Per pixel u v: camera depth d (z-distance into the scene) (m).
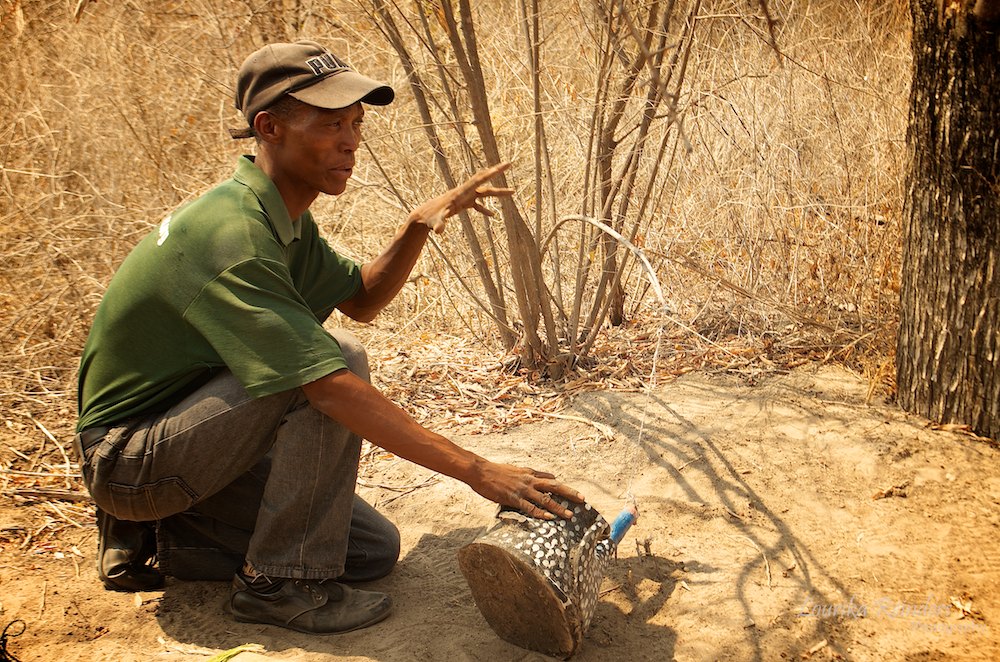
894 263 3.97
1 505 2.94
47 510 2.96
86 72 5.05
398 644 2.36
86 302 4.08
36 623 2.44
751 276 4.02
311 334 2.19
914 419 3.30
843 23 5.15
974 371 3.16
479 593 2.29
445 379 3.79
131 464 2.31
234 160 5.01
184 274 2.23
